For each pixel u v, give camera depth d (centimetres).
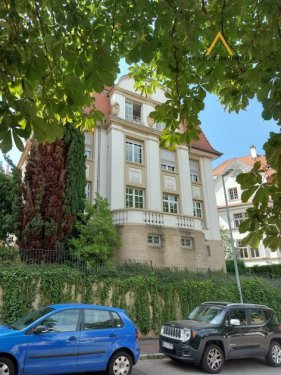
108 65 325
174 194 2598
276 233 313
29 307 1226
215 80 438
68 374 806
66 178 1734
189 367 996
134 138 2516
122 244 1992
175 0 352
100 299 1402
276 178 295
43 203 1583
